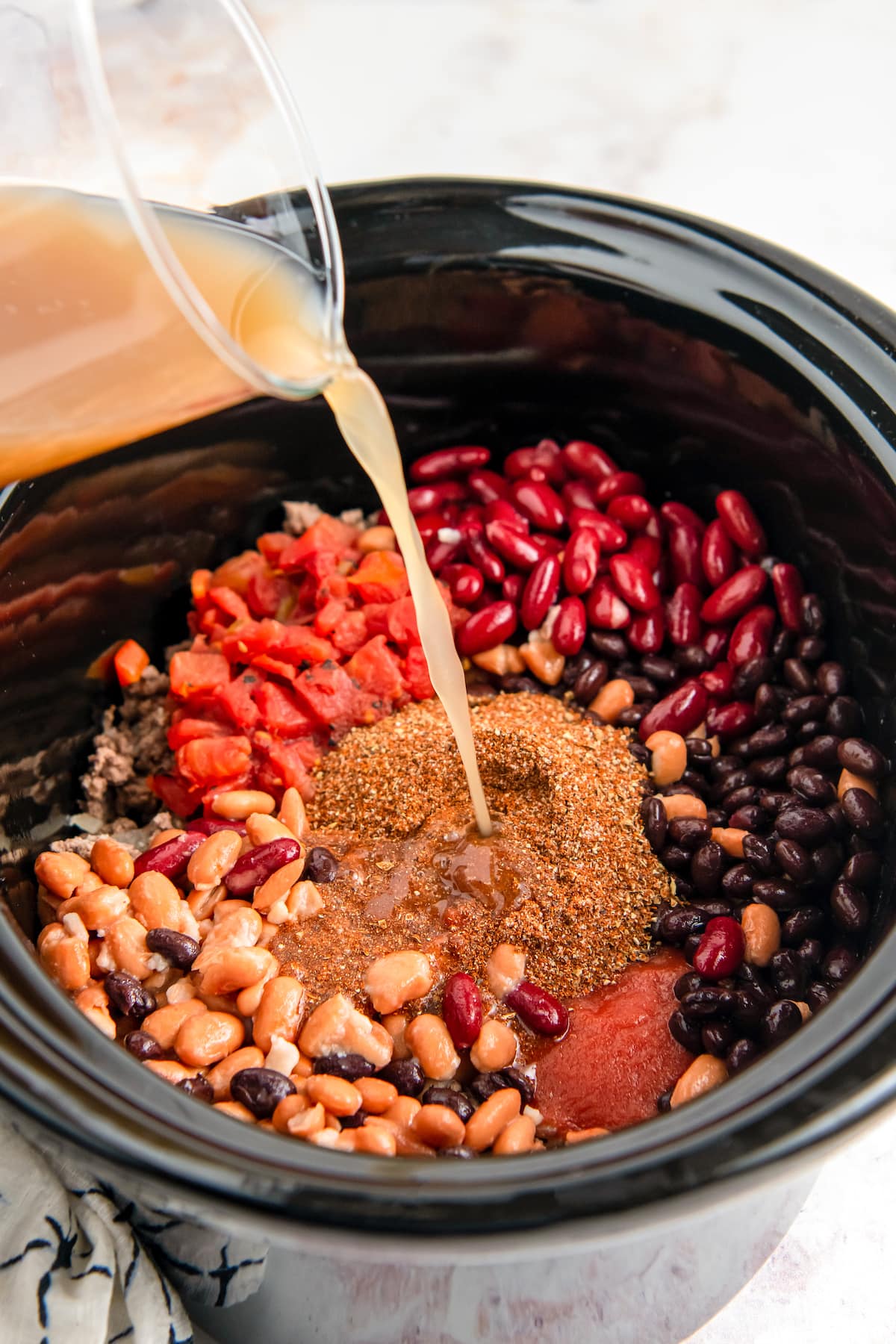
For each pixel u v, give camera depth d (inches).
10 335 15.3
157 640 20.1
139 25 16.1
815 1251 17.0
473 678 19.6
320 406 19.7
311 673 19.0
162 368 15.7
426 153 26.0
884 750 17.5
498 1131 15.8
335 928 17.0
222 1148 13.6
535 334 19.6
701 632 19.3
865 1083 13.7
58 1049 14.1
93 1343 15.2
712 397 19.2
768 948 16.9
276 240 16.9
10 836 17.3
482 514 20.4
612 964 17.2
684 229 18.9
